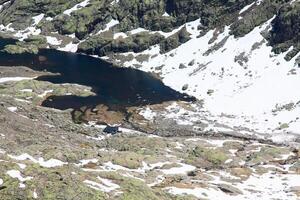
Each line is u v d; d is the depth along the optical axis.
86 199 79.94
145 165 129.38
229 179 126.88
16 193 78.25
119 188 89.38
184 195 101.19
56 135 150.75
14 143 116.81
